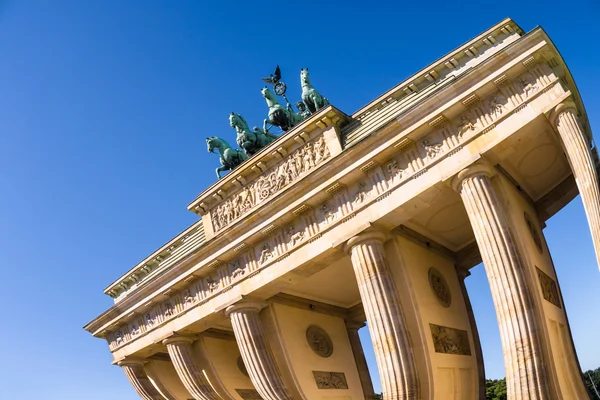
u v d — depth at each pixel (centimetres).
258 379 6162
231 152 6994
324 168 5384
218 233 6341
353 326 7819
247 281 6153
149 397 8094
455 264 6500
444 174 4797
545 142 4931
